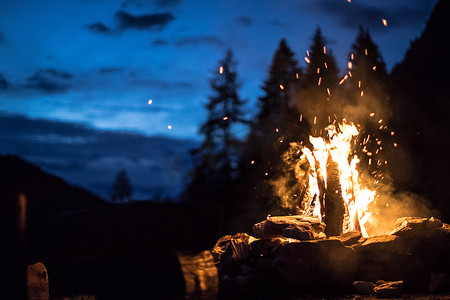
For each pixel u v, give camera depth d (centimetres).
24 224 470
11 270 462
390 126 1502
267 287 640
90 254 471
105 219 470
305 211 895
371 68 2117
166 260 484
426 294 654
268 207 1018
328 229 796
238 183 2648
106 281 554
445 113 1442
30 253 471
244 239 746
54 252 471
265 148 2445
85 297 559
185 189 3041
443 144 1390
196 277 476
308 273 644
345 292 645
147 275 501
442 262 711
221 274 698
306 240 683
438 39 1552
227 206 2539
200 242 489
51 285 614
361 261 683
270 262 674
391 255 682
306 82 2550
